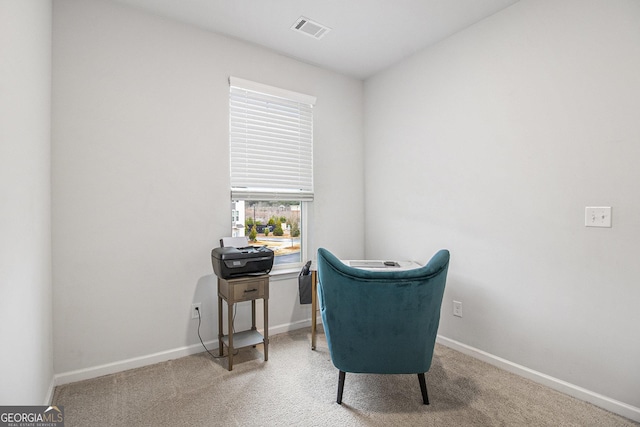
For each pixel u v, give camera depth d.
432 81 2.68
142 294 2.21
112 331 2.11
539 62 2.00
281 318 2.87
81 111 2.01
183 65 2.37
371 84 3.30
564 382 1.90
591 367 1.79
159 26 2.28
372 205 3.30
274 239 2.97
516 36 2.12
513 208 2.14
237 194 2.62
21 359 1.31
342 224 3.26
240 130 2.66
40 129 1.66
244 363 2.27
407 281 1.59
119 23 2.13
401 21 2.34
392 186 3.07
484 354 2.30
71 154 1.98
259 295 2.29
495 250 2.24
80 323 2.01
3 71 1.13
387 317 1.63
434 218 2.67
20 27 1.33
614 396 1.71
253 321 2.57
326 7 2.19
